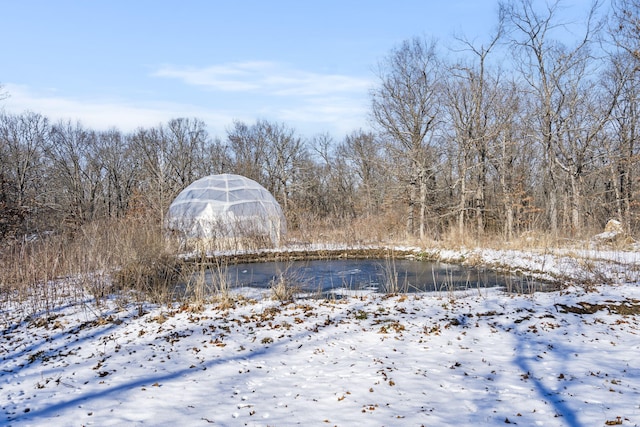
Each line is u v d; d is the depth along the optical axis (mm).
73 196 41875
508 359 6770
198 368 6617
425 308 9938
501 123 26891
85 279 12578
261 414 4973
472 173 29547
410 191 27719
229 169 48812
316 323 8945
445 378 6004
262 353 7285
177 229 21391
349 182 47844
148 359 7055
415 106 29422
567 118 25453
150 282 13359
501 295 11391
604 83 25125
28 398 5680
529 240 20469
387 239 25969
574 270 13930
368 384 5805
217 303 10852
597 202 26734
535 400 5191
